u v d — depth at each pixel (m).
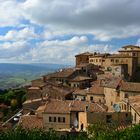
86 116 63.22
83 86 130.88
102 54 169.50
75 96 108.44
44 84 126.25
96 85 109.38
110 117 62.91
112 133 26.25
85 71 146.38
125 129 26.16
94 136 28.05
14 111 116.94
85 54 181.88
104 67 155.25
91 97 102.88
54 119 76.50
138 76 138.62
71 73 140.62
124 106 75.06
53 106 79.25
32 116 77.25
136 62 141.75
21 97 130.50
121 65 131.62
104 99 99.75
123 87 90.94
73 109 77.31
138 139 24.72
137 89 89.12
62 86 125.88
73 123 76.06
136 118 59.50
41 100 100.19
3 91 161.75
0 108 119.69
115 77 122.25
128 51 151.88
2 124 84.00
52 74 144.50
